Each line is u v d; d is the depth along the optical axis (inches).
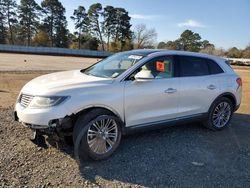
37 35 3154.5
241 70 1278.3
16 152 184.9
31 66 848.9
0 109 284.5
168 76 216.7
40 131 175.8
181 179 165.2
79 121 175.8
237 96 262.1
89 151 176.2
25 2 3196.4
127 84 192.4
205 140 228.7
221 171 177.9
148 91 200.5
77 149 173.3
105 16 3457.2
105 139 183.0
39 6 3277.6
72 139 185.5
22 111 175.8
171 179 164.4
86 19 3412.9
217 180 166.7
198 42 3927.2
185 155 197.2
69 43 3459.6
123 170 171.2
